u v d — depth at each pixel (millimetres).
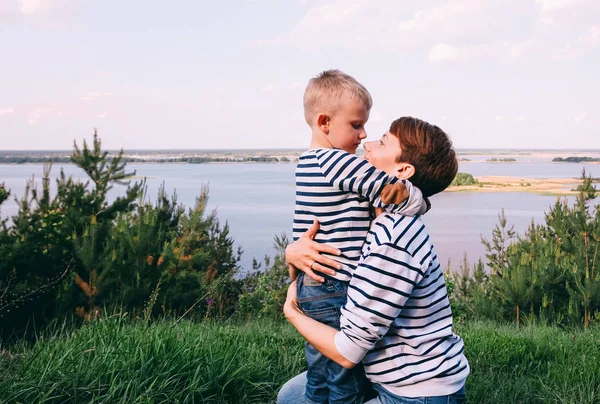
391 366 2115
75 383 3094
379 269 2018
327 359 2309
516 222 34844
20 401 2947
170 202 10523
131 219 8867
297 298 2332
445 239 27359
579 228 10039
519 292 9109
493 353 5016
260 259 20844
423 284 2102
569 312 8695
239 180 111750
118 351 3457
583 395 3852
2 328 6414
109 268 7230
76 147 7840
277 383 3719
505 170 166625
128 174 8219
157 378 3205
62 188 7773
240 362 3713
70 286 6930
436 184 2250
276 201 56719
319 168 2234
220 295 9586
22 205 7254
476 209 46562
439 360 2100
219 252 11406
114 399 3051
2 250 6684
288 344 5113
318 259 2209
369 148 2324
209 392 3361
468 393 3893
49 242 7156
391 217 2117
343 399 2275
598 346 5344
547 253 10008
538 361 4938
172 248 8492
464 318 9383
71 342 3721
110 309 7090
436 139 2221
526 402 3904
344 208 2197
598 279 8711
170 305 7961
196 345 3773
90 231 7410
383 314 2008
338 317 2217
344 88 2342
